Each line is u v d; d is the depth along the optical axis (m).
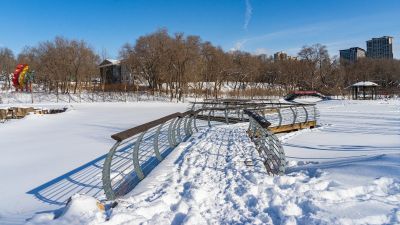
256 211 4.66
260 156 8.41
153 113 28.41
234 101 24.45
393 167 6.06
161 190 5.71
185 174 6.82
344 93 63.41
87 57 56.25
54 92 53.72
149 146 10.92
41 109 32.81
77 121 22.50
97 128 18.28
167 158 8.49
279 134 15.88
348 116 25.41
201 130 14.60
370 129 17.20
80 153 10.91
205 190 5.56
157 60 53.81
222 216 4.56
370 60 85.44
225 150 9.45
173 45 52.69
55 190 6.77
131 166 7.94
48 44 53.94
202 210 4.79
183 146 10.31
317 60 76.88
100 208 4.64
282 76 77.50
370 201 4.69
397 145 11.86
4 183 7.56
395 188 5.22
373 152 10.23
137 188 5.84
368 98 51.53
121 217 4.21
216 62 59.94
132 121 21.77
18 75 51.09
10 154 11.41
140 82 61.53
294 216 4.35
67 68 53.88
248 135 12.43
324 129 17.48
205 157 8.49
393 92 59.69
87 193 6.40
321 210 4.43
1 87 63.47
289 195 5.11
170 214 4.55
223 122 19.53
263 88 69.06
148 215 4.54
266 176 6.32
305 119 17.84
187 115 12.06
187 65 53.31
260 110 16.61
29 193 6.70
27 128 19.22
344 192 5.07
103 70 65.44
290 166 8.06
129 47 57.00
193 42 54.19
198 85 59.03
